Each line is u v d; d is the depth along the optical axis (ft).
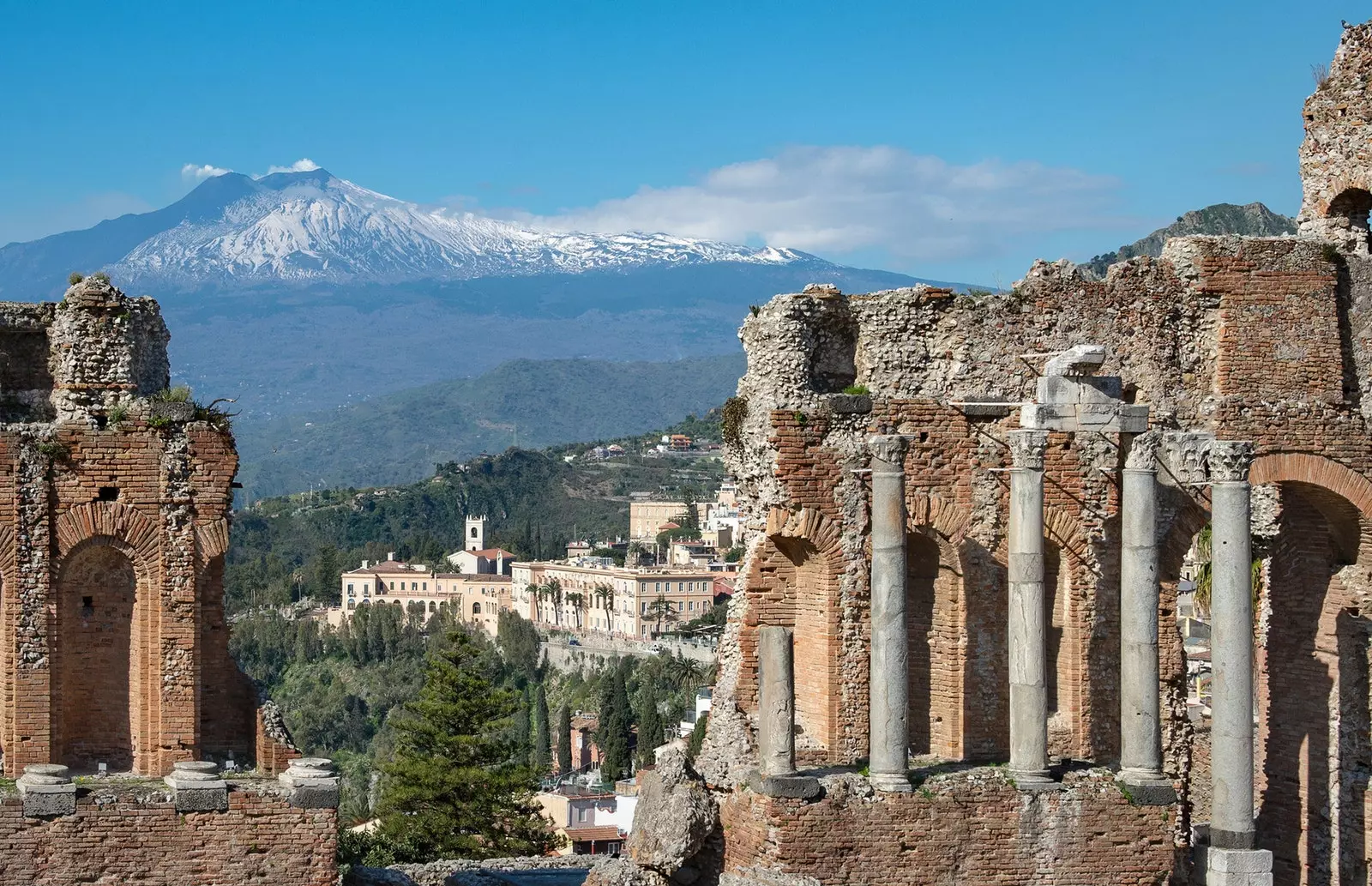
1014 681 166.50
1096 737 178.09
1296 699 190.80
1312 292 184.24
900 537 163.43
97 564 157.89
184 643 156.35
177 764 150.10
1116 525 178.70
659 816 161.27
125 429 155.94
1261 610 206.28
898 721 162.20
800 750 168.55
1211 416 180.96
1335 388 184.96
